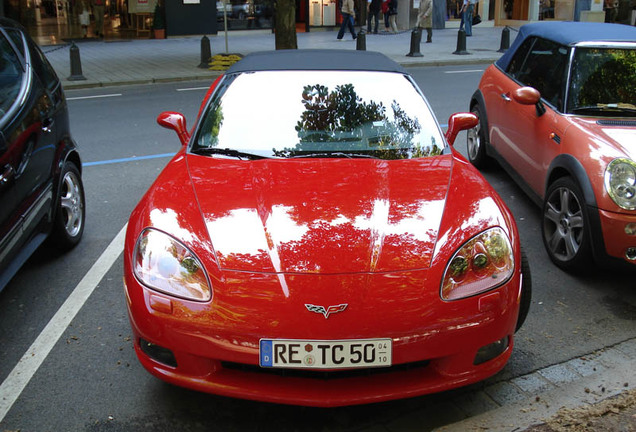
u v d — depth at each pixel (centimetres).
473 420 282
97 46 1953
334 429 284
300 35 2275
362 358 254
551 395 305
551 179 473
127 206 589
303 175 332
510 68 629
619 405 283
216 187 322
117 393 309
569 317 384
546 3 2594
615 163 397
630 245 389
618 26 564
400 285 263
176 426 285
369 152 364
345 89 402
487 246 284
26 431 280
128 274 286
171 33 2170
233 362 264
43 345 352
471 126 413
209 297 263
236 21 2262
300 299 256
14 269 372
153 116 1009
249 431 282
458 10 2642
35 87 442
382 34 2327
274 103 393
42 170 418
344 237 280
